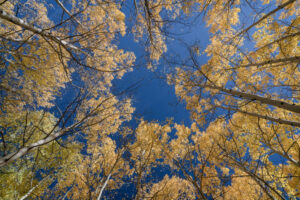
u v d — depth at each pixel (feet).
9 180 16.67
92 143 15.74
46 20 12.60
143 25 12.90
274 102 9.38
